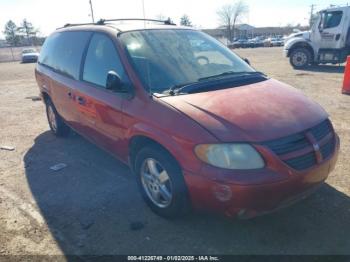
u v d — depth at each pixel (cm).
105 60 370
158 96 302
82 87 406
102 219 324
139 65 332
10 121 715
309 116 291
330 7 1399
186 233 298
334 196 342
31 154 506
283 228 297
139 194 367
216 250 275
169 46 368
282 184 251
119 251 280
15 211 345
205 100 292
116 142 360
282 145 258
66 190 385
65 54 471
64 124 553
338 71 1345
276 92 322
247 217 260
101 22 428
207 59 375
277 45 5094
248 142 252
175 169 283
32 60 3369
